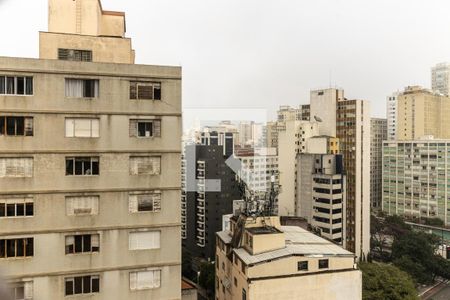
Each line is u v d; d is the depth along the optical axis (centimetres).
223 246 4012
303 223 5500
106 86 2488
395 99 13062
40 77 2373
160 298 2569
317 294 3291
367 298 4094
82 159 2456
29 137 2361
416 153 10575
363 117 8281
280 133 8388
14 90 2352
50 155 2391
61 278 2402
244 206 5022
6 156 2331
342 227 7469
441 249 8294
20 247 2348
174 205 2606
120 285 2503
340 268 3372
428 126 11781
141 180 2545
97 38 2711
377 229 9362
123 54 2761
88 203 2466
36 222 2364
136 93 2555
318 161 7631
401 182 10944
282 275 3212
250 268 3164
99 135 2483
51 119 2395
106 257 2478
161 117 2591
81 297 2431
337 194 7362
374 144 12938
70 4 2795
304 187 7825
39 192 2372
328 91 8769
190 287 3012
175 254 2600
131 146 2531
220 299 4069
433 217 10194
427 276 6862
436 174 10156
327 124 8744
